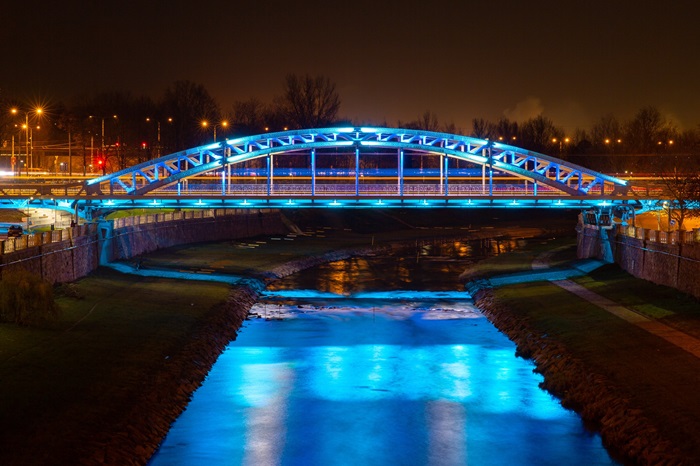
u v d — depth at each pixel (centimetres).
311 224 13725
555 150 18488
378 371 4800
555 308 5809
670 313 5144
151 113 16912
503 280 7500
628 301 5750
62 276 6094
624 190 8194
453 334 5744
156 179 7844
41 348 4288
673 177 10050
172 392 4100
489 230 13888
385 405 4219
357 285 7912
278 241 11294
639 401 3706
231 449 3625
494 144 8038
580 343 4731
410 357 5112
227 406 4147
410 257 10275
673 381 3869
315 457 3591
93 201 7512
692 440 3247
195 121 16700
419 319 6262
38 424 3350
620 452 3506
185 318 5459
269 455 3581
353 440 3772
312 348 5338
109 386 3894
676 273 5788
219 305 6078
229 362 4966
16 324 4631
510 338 5553
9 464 3011
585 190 8169
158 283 6750
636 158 15988
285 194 7838
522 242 12231
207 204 7712
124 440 3391
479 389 4450
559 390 4312
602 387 3969
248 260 8931
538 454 3597
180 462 3472
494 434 3816
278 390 4422
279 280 8144
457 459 3578
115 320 5122
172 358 4531
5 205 7450
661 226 10088
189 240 10162
